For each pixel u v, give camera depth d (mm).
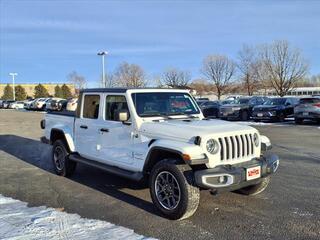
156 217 5629
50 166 9695
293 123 21922
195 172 5195
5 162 10352
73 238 4812
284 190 6945
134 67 63312
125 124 6398
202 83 67500
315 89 74812
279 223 5324
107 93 6957
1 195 6945
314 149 11672
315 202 6246
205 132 5391
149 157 5855
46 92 94625
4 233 5000
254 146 5848
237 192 6715
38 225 5289
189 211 5332
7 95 95062
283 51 57125
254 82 60344
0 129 19969
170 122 6141
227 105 25547
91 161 7406
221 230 5090
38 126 21875
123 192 7004
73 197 6746
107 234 4949
